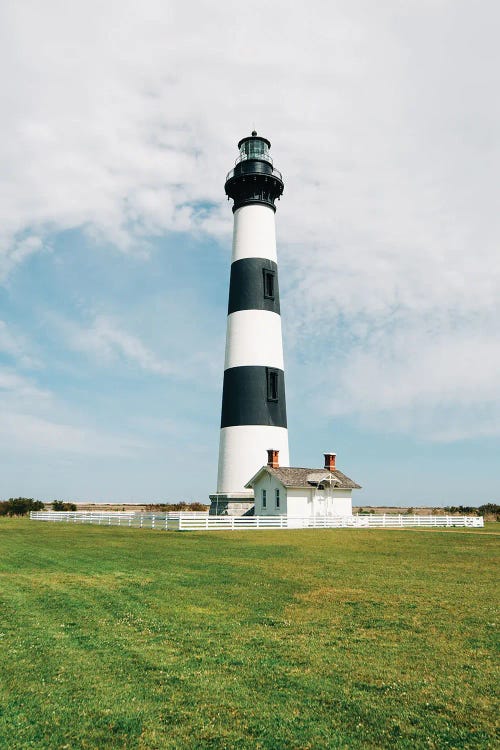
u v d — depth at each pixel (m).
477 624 12.01
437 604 13.89
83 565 20.36
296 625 11.97
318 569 19.47
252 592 15.32
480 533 37.75
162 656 9.99
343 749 6.86
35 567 19.86
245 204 49.50
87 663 9.63
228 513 44.88
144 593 15.16
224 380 47.78
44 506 76.94
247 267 48.19
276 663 9.63
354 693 8.41
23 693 8.43
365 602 14.12
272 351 47.16
